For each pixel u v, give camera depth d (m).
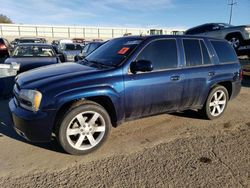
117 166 3.46
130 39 4.63
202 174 3.29
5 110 5.79
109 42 5.05
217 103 5.30
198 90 4.83
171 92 4.45
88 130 3.75
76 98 3.58
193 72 4.69
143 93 4.13
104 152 3.84
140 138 4.34
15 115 3.63
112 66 4.05
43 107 3.46
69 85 3.60
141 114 4.29
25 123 3.50
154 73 4.23
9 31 57.09
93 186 3.02
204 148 4.02
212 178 3.21
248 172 3.36
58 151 3.85
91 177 3.20
